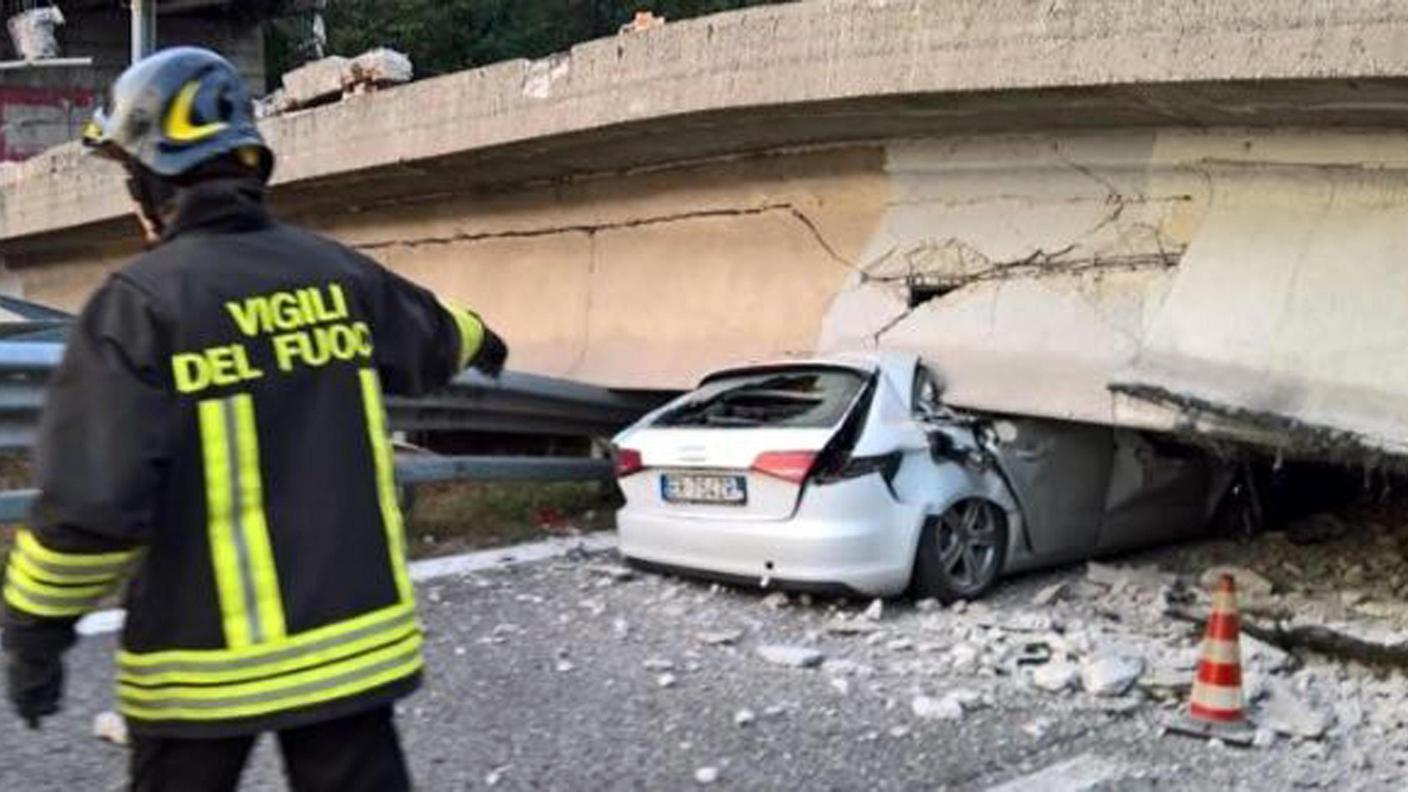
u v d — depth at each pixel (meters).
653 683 5.71
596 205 10.68
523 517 9.08
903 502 6.79
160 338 2.47
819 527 6.64
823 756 4.93
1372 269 6.49
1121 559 8.20
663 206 10.18
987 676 5.88
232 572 2.51
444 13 24.81
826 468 6.68
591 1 25.89
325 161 11.73
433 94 10.59
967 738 5.14
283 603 2.54
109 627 6.18
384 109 11.05
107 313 2.46
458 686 5.62
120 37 23.94
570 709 5.38
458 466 8.34
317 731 2.63
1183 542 8.59
